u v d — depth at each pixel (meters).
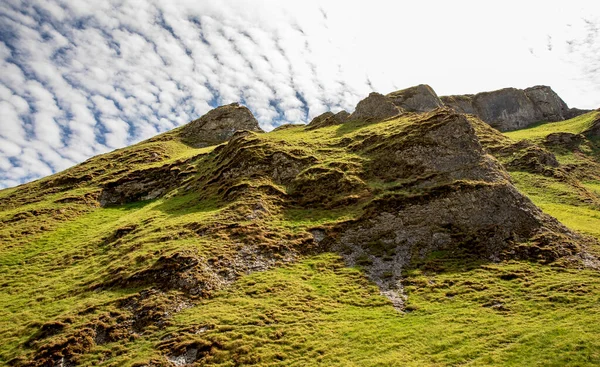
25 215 71.75
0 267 51.38
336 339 30.22
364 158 68.12
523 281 38.84
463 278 40.75
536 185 88.94
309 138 86.38
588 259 43.41
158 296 37.47
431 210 51.81
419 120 73.25
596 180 104.75
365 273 43.34
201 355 29.12
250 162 70.12
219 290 39.28
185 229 52.00
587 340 25.47
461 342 28.03
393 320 33.41
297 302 36.84
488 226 49.03
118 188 85.25
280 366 27.14
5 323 36.19
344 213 54.31
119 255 48.66
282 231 50.78
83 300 39.00
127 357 29.78
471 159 60.53
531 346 25.91
